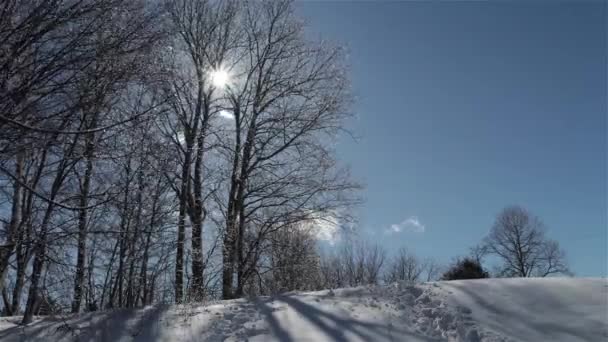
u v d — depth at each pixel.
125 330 8.64
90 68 10.41
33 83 9.70
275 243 20.25
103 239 11.59
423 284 10.13
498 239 40.97
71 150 10.55
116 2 10.30
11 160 11.03
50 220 10.85
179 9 18.30
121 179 11.79
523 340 7.75
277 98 20.77
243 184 19.66
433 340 7.93
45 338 8.43
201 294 11.92
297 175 19.94
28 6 9.84
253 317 8.98
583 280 9.89
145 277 12.08
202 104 19.36
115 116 11.86
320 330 8.23
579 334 7.86
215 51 19.61
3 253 10.39
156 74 11.50
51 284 10.38
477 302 9.05
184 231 12.99
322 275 26.69
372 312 8.92
